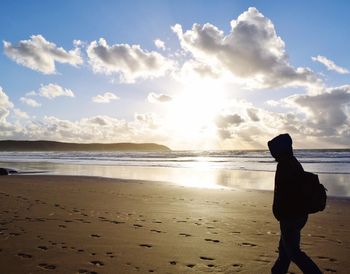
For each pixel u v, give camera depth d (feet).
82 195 42.88
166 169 105.29
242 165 123.95
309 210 12.71
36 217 27.78
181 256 17.84
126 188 52.01
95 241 20.57
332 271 16.19
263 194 45.52
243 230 24.13
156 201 38.52
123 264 16.46
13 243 19.92
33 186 53.11
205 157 234.79
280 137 13.38
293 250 12.88
